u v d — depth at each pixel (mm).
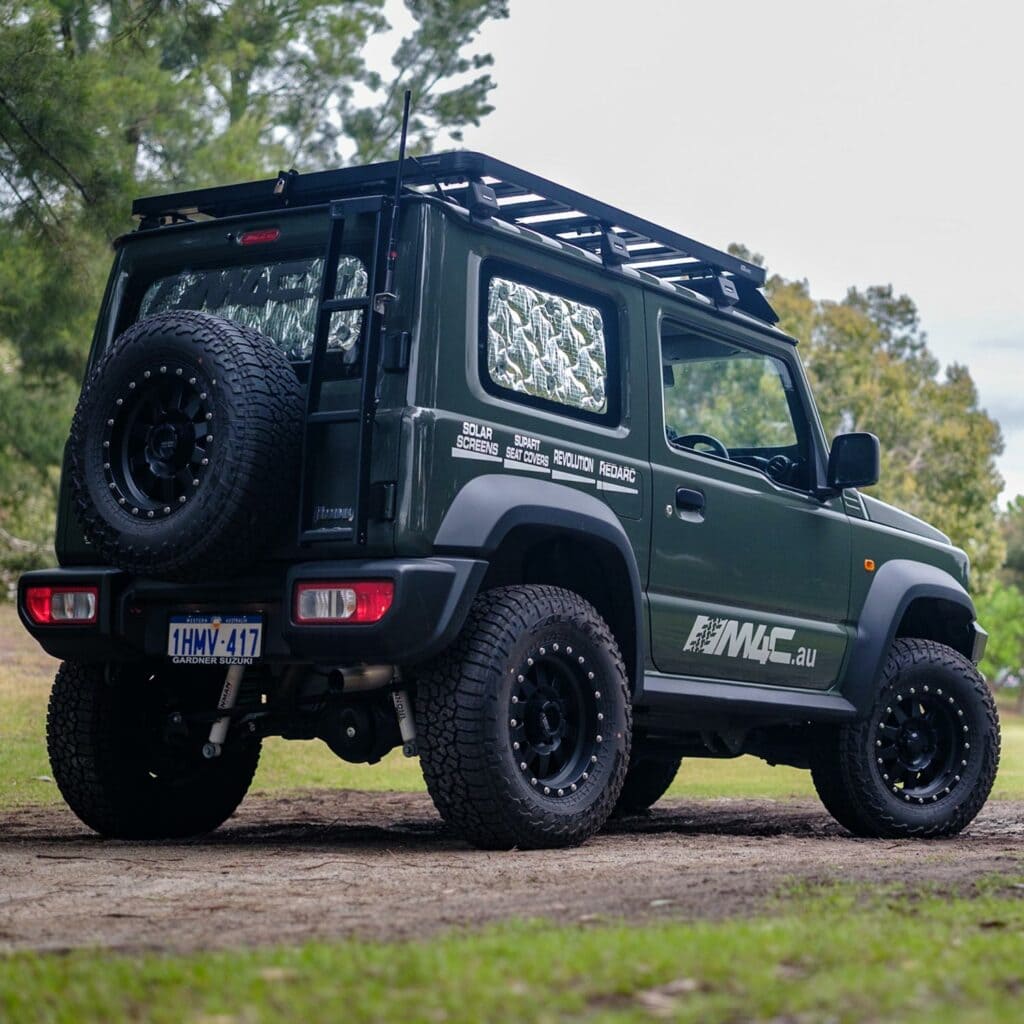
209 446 5941
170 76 16656
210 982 3160
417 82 25328
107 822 7078
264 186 6770
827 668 7895
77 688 6980
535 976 3135
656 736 8148
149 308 6902
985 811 9922
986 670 73438
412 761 14086
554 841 6309
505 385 6348
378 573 5793
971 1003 2889
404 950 3473
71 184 12719
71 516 6727
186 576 6070
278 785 11375
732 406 7652
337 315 6262
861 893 4508
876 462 7898
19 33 12391
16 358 20984
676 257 7723
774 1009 2844
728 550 7301
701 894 4547
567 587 6922
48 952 3736
